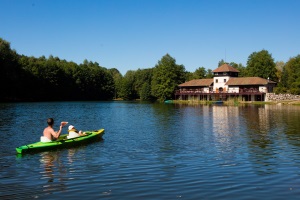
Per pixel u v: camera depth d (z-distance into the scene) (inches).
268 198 435.2
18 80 4202.8
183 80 5265.8
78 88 5467.5
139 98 6299.2
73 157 705.0
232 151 773.9
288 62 4790.8
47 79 4845.0
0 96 4013.3
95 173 568.4
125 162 655.8
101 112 2239.2
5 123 1390.3
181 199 432.8
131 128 1273.4
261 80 4018.2
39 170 592.7
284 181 513.3
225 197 439.8
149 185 494.3
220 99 4288.9
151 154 738.8
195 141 932.6
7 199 434.6
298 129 1188.5
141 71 6501.0
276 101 3727.9
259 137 1003.3
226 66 4394.7
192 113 2122.3
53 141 799.1
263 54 4724.4
